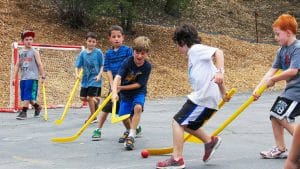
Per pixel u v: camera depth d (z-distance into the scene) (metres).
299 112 5.75
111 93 7.25
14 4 19.09
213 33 23.80
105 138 7.67
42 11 19.31
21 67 10.46
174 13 23.83
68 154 6.45
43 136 7.98
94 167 5.65
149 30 20.97
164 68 17.80
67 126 9.23
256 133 8.18
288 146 6.77
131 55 7.55
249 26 26.02
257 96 5.71
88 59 9.23
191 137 6.35
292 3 29.52
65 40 17.73
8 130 8.71
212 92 5.33
